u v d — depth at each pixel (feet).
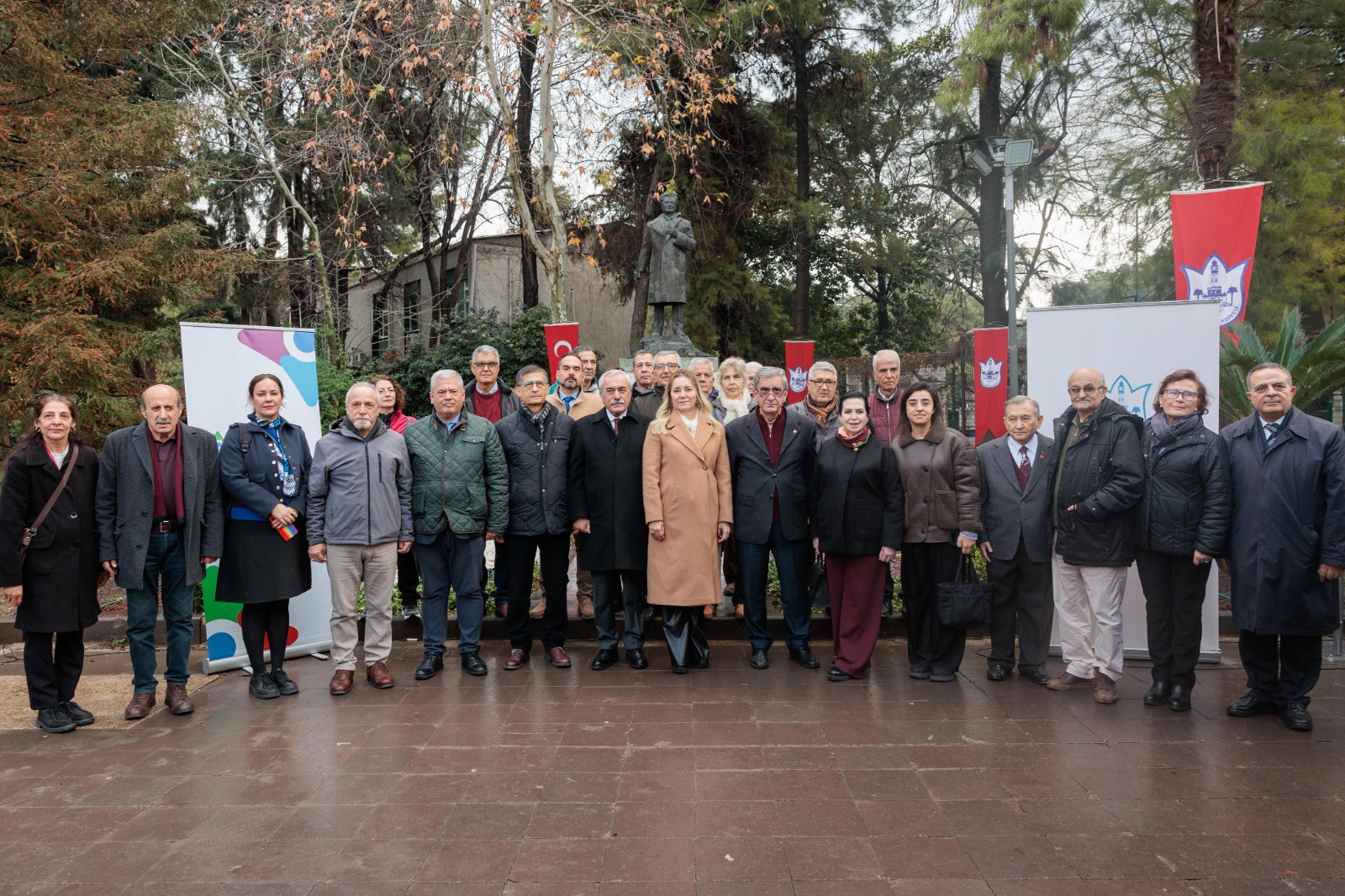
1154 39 52.85
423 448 17.76
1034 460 17.01
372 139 51.98
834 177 67.26
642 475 17.92
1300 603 13.96
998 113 57.26
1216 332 17.99
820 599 18.10
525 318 50.47
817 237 70.33
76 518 14.94
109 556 15.29
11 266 34.78
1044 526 16.74
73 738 14.44
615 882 9.49
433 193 58.49
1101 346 18.60
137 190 36.37
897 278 76.43
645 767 12.75
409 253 70.03
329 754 13.47
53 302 32.09
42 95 34.30
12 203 31.96
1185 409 15.28
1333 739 13.75
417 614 21.13
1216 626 18.15
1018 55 36.32
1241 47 47.34
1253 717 14.89
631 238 58.95
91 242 34.71
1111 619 15.71
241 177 54.08
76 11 35.24
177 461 15.76
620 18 41.65
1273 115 42.93
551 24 36.45
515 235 61.67
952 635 17.03
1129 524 15.55
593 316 71.97
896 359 20.08
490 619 21.20
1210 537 14.69
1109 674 15.70
